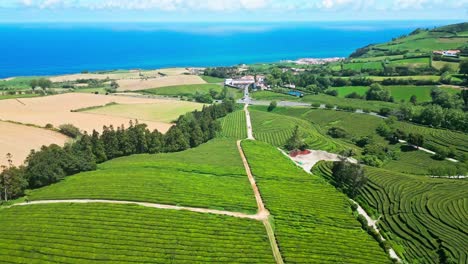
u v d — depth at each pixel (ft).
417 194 362.94
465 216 319.06
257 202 333.42
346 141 582.35
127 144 452.35
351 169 390.63
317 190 370.32
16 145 437.58
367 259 264.52
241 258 247.50
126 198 313.12
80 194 317.01
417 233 303.68
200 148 501.15
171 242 256.11
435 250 281.33
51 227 261.24
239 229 281.54
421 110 625.41
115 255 238.27
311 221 309.42
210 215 296.10
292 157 495.41
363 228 313.73
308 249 265.75
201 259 242.37
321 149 526.16
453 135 534.78
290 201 336.29
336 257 260.83
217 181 369.71
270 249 262.06
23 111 611.88
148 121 629.92
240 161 434.71
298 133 543.39
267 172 400.47
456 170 437.58
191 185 348.79
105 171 379.55
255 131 610.24
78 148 401.29
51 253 236.22
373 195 373.61
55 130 507.30
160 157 439.63
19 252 234.17
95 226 265.54
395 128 587.27
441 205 339.77
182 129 533.14
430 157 492.13
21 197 329.72
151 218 281.54
